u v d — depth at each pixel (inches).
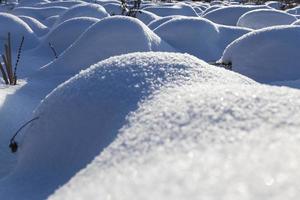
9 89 185.2
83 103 91.4
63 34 294.2
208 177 49.4
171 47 261.7
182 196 47.1
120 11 463.2
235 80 99.4
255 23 380.8
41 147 92.9
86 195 56.5
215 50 293.9
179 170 52.9
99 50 227.1
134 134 69.4
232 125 62.8
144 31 235.9
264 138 57.0
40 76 220.1
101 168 63.5
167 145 62.0
